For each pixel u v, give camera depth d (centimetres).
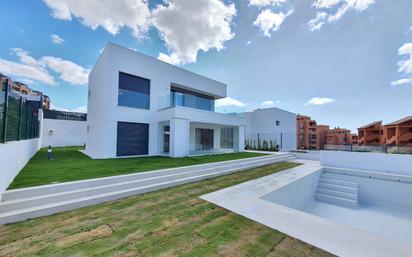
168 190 559
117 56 1095
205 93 1775
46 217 362
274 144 2178
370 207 834
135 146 1160
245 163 981
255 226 337
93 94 1357
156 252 255
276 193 582
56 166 729
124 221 350
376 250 265
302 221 359
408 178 827
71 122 2283
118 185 504
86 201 425
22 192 391
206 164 804
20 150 625
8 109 467
